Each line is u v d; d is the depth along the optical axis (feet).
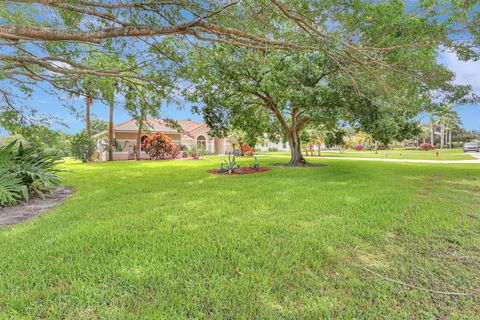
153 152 70.03
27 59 19.33
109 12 15.30
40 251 9.05
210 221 12.53
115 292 6.59
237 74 29.58
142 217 13.33
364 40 16.37
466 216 12.97
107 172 35.55
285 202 16.33
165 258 8.42
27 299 6.26
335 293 6.63
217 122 39.75
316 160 59.62
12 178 17.53
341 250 9.12
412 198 17.04
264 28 16.20
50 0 13.09
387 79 20.21
